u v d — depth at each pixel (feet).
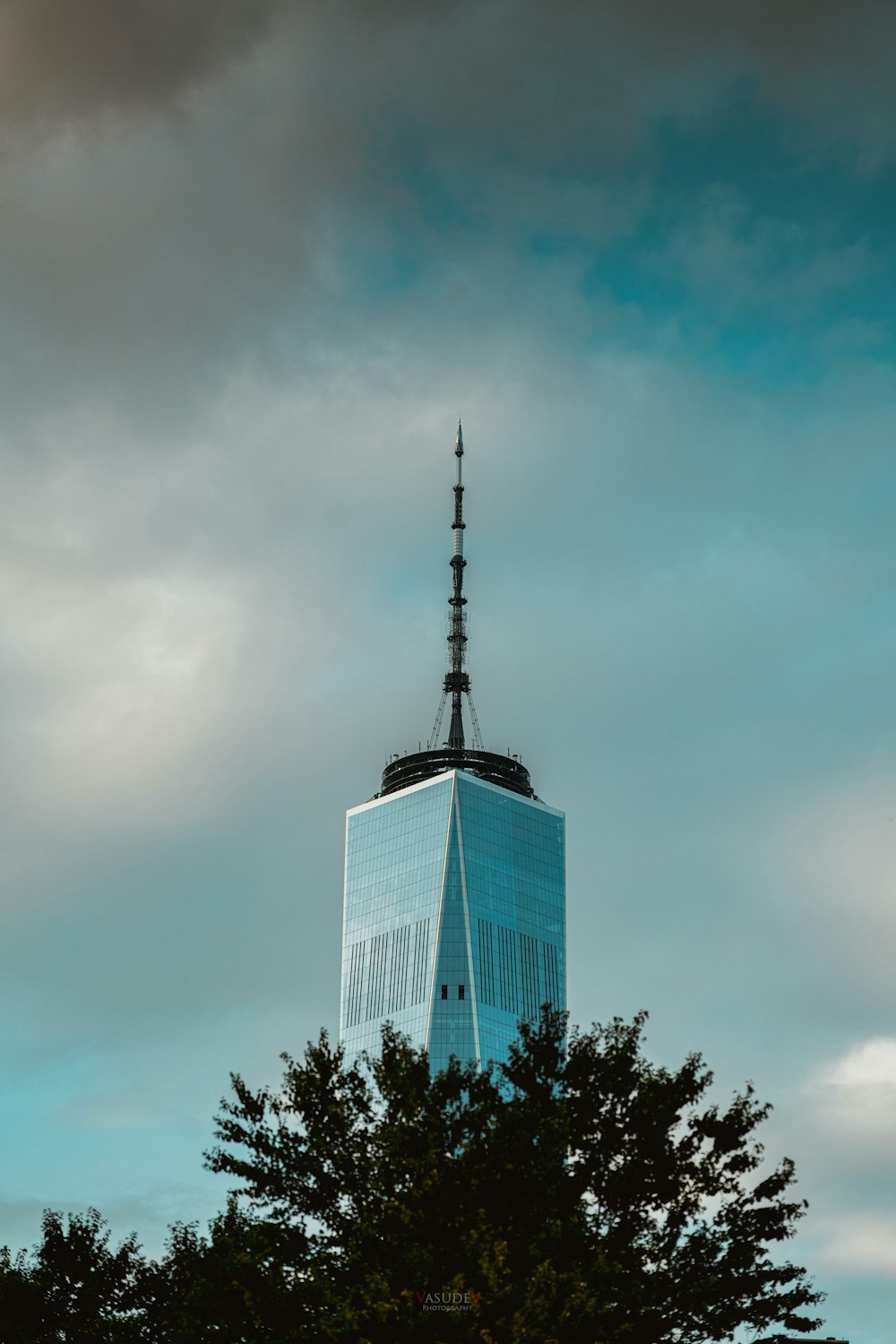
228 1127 265.13
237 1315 245.24
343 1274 244.83
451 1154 253.24
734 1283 250.98
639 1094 257.55
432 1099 260.62
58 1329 309.83
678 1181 254.68
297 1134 261.85
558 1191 248.32
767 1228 255.91
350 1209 255.09
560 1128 246.68
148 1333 287.89
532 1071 266.98
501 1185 244.22
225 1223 264.31
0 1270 322.75
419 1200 242.17
